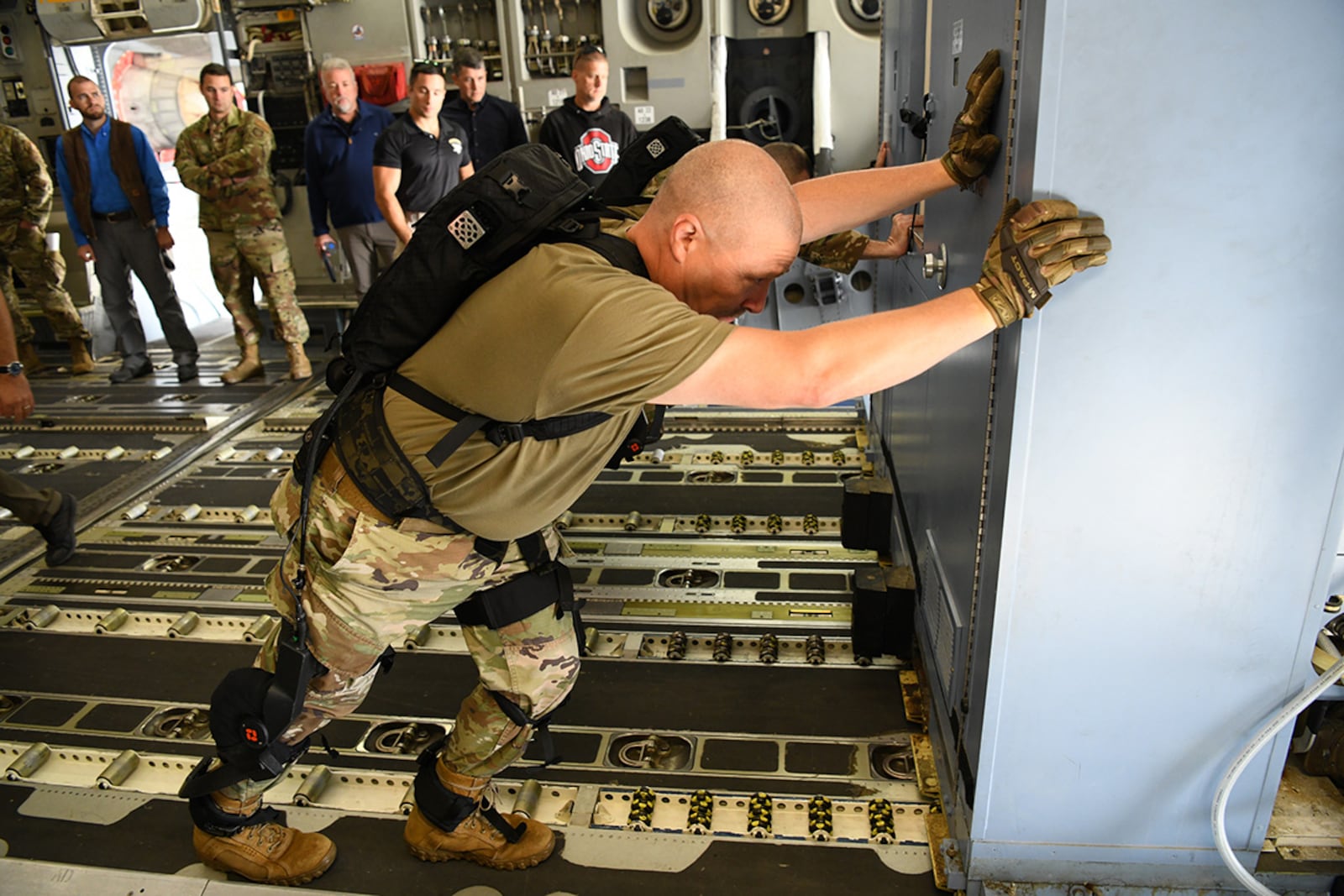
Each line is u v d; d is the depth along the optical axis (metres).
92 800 2.53
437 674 3.01
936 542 2.58
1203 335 1.64
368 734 2.73
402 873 2.23
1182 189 1.56
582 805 2.40
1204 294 1.62
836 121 5.66
